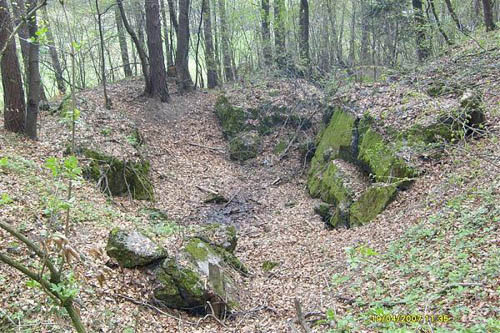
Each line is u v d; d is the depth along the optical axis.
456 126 11.27
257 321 7.80
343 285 8.31
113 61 35.38
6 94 13.26
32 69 13.25
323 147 16.55
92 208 10.83
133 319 7.07
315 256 10.65
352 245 10.41
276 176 17.78
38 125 15.02
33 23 12.34
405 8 20.80
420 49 19.00
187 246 8.98
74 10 22.41
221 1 26.03
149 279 7.99
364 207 12.09
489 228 7.62
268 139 19.72
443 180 10.40
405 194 11.14
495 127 10.84
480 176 9.54
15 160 11.38
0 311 6.10
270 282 9.73
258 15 26.52
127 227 10.43
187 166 17.86
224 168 18.39
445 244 7.98
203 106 22.30
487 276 6.21
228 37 27.20
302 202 15.34
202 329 7.48
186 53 24.06
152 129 19.34
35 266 7.20
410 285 7.06
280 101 20.64
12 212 8.68
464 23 21.94
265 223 13.97
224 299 8.20
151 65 21.41
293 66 22.30
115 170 13.94
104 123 16.23
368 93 16.11
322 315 7.23
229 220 14.47
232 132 20.16
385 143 12.67
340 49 28.14
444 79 13.73
